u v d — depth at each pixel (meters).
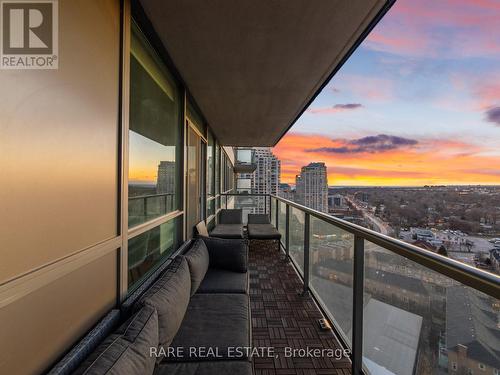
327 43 2.18
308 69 2.65
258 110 4.07
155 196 2.32
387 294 1.48
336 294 2.28
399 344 1.37
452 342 1.05
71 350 1.09
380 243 1.45
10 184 0.86
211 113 4.27
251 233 5.01
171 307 1.50
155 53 2.29
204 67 2.62
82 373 0.87
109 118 1.44
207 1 1.68
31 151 0.93
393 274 1.42
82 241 1.21
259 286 3.34
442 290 1.10
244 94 3.35
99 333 1.22
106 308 1.42
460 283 0.98
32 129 0.94
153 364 1.18
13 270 0.86
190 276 2.09
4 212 0.84
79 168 1.18
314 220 2.93
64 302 1.10
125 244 1.59
